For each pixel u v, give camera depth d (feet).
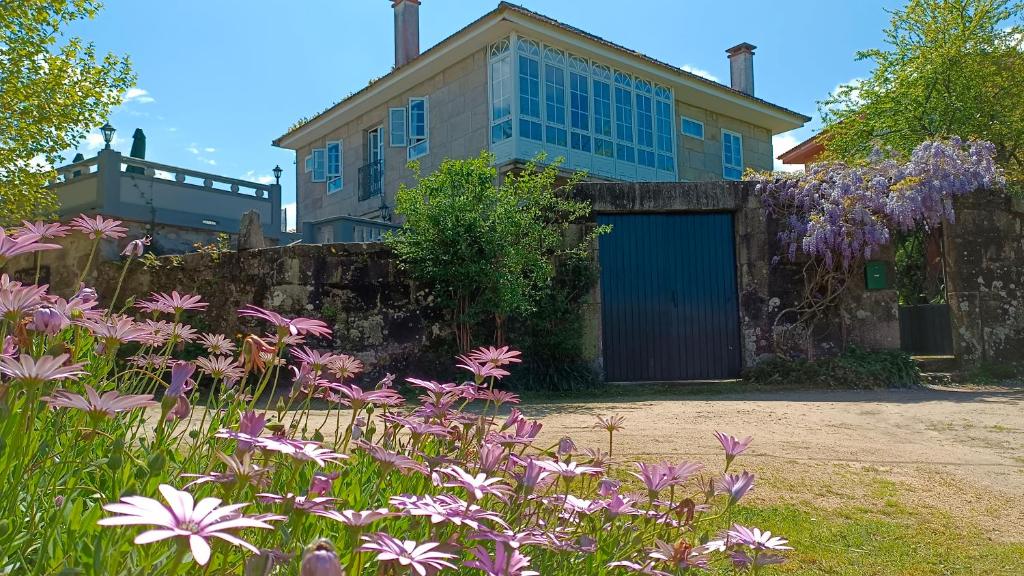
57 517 4.41
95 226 7.50
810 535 10.41
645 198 31.22
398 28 64.13
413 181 58.23
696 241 31.76
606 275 31.14
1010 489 13.12
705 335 31.35
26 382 4.22
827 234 30.04
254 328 28.76
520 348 28.94
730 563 8.64
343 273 28.91
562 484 9.07
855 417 20.81
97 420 4.38
